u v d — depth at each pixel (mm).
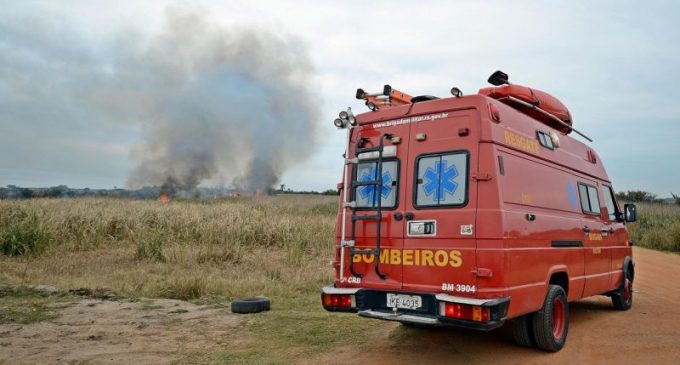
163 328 7703
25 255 14172
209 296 10086
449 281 5660
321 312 8828
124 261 13789
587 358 6199
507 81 7121
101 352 6512
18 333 7324
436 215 5840
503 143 5895
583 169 8242
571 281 7137
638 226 23266
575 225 7426
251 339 7148
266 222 19031
